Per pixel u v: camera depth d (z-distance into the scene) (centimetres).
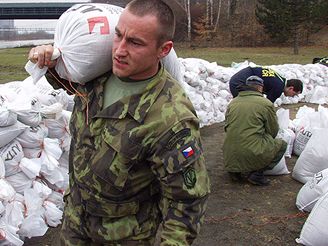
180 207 159
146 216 175
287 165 527
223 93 736
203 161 164
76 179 176
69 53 179
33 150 329
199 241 341
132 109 159
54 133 357
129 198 169
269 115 443
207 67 699
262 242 341
